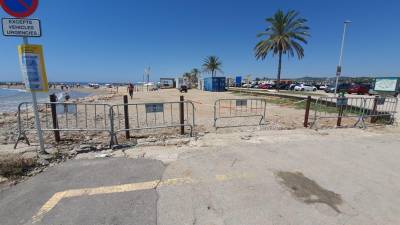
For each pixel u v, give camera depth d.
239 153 5.07
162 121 9.95
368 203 3.10
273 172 4.08
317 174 4.02
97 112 13.15
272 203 3.08
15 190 3.36
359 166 4.41
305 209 2.95
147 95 31.42
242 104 8.52
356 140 6.32
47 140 6.01
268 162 4.55
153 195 3.26
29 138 6.25
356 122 8.74
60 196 3.21
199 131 7.45
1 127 8.49
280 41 31.12
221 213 2.85
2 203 3.02
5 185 3.47
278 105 16.48
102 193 3.30
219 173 4.01
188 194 3.29
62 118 10.83
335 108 13.72
